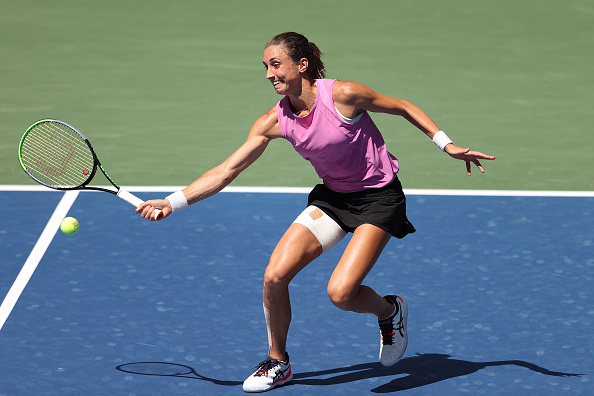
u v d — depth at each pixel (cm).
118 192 1548
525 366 1593
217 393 1512
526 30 4234
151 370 1580
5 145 2856
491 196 2442
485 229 2208
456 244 2116
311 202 1554
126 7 4581
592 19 4391
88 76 3588
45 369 1576
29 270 1970
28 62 3750
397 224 1517
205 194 1511
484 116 3178
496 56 3875
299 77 1430
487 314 1783
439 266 1997
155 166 2717
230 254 2067
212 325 1745
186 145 2903
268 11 4516
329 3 4653
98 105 3266
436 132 1506
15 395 1491
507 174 2647
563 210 2338
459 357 1628
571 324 1741
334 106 1432
